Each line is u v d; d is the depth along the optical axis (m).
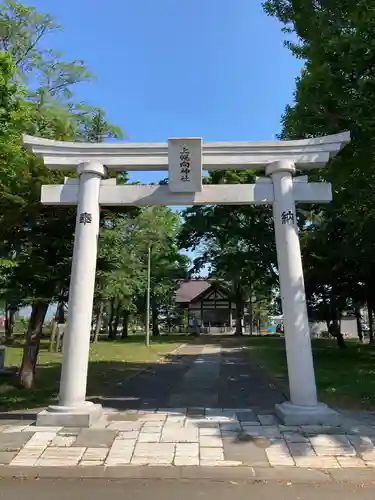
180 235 28.19
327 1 10.12
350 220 15.49
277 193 8.59
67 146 8.77
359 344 29.16
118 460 6.14
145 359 19.50
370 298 20.50
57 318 24.05
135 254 27.17
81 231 8.46
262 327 64.31
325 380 12.73
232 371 15.56
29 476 5.70
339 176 10.88
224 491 5.22
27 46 15.61
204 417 8.02
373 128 8.96
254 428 7.27
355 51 8.62
